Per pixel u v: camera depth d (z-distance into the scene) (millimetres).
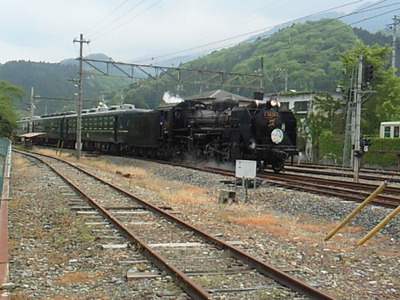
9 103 57344
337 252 8422
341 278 6832
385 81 43344
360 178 22859
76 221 10664
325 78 70562
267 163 23484
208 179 20062
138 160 32312
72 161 32844
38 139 63562
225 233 9750
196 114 29328
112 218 10477
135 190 16812
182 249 8273
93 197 14492
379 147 35531
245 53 93062
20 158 35375
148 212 12070
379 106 43219
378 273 7129
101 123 43031
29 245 8477
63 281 6402
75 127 49188
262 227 10719
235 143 23719
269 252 8203
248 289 6102
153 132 32781
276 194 15461
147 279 6508
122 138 38750
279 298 5801
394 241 9727
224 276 6672
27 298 5664
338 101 44156
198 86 84938
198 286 5832
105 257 7672
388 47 44781
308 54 77688
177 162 30906
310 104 44188
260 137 22844
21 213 11695
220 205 13766
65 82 170500
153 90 85125
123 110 39500
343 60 45375
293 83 72375
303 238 9539
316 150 43125
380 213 11977
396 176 25484
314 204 13648
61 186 17375
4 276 5723
